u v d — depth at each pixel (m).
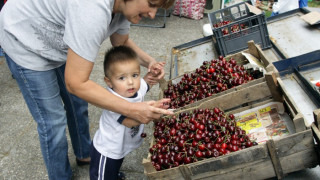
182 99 2.17
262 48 2.86
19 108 3.50
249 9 2.97
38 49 1.73
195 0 5.41
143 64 2.28
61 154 2.16
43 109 1.94
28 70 1.79
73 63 1.45
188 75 2.39
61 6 1.54
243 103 2.01
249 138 1.88
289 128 1.86
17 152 2.91
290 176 1.69
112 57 1.75
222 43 2.83
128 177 2.59
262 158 1.53
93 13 1.35
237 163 1.54
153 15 1.53
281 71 2.35
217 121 1.84
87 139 2.54
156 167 1.70
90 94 1.53
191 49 3.22
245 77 2.20
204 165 1.55
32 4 1.62
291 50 2.76
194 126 1.80
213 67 2.29
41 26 1.66
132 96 1.88
